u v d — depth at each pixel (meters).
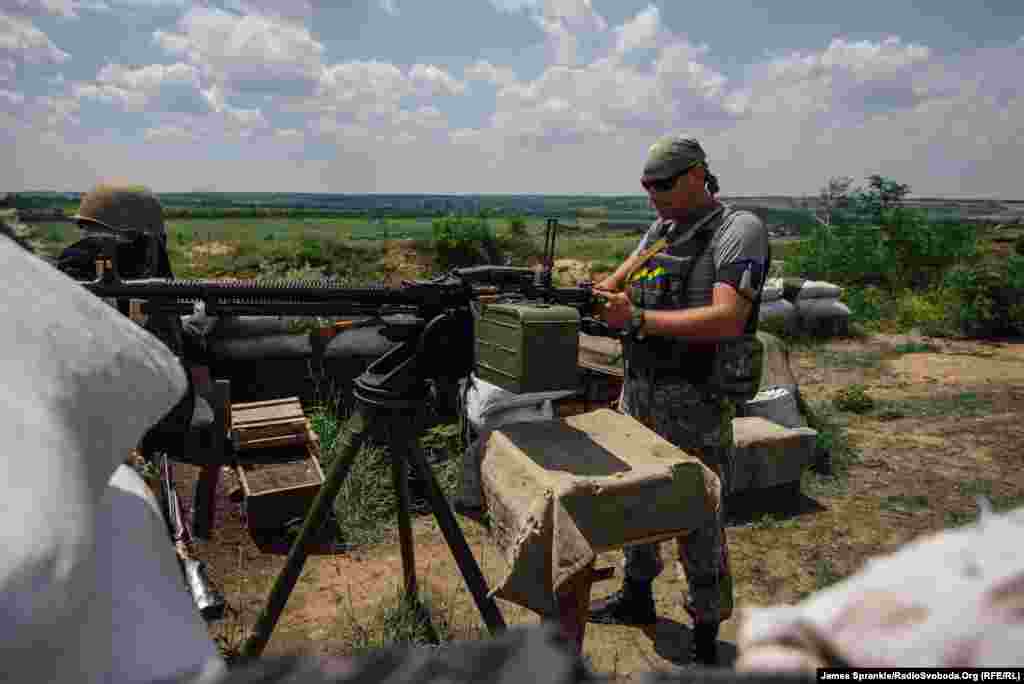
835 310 10.25
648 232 2.75
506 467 2.24
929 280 15.04
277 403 4.46
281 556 3.50
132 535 0.80
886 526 4.01
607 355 4.83
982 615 0.41
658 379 2.55
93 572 0.61
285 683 0.41
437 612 3.02
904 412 6.42
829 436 5.13
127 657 0.63
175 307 1.99
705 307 2.36
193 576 2.16
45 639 0.49
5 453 0.55
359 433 2.10
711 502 2.24
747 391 2.44
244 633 2.83
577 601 2.05
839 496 4.43
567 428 2.47
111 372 0.76
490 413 4.05
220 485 3.96
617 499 2.06
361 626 2.89
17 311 0.70
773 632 0.49
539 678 0.37
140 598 0.71
